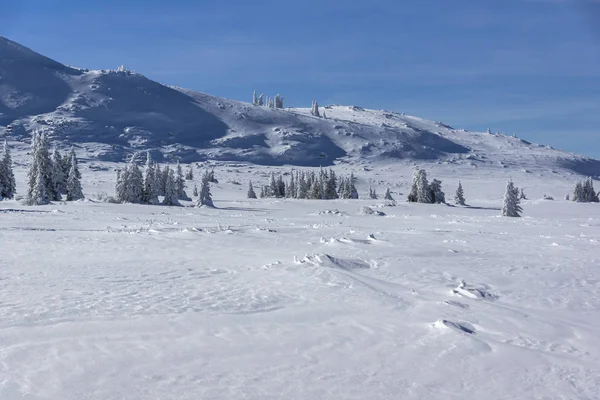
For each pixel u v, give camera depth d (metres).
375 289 13.10
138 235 25.95
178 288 12.85
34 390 6.37
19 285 12.77
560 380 7.25
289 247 21.78
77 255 18.67
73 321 9.38
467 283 14.39
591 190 104.44
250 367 7.40
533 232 32.38
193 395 6.36
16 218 37.34
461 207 81.06
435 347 8.55
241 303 11.27
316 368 7.45
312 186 104.56
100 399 6.17
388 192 104.81
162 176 76.50
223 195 124.31
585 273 16.27
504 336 9.42
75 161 71.31
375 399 6.45
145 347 8.10
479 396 6.65
